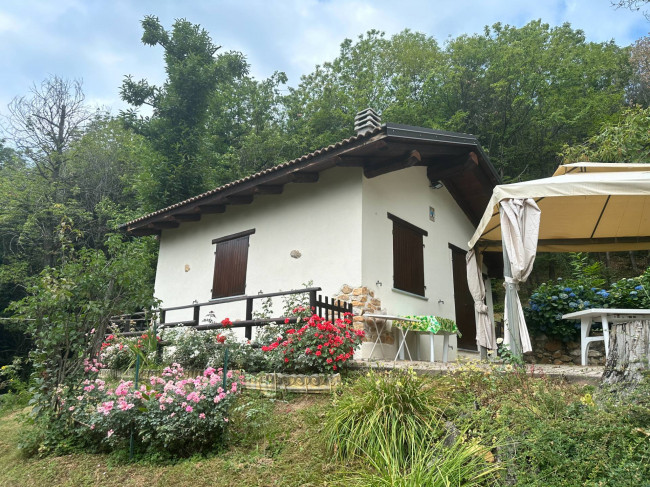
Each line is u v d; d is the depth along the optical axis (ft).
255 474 12.22
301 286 25.85
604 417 10.06
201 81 58.90
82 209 60.39
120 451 14.64
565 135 60.03
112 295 18.85
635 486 8.23
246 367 19.53
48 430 16.21
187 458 13.78
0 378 40.45
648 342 11.88
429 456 10.68
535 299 29.81
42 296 17.12
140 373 22.45
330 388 16.34
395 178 27.89
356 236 24.21
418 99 71.46
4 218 58.44
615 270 58.08
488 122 63.52
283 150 66.49
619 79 73.05
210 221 33.27
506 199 18.84
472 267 24.77
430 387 13.66
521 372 14.20
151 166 54.24
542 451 9.53
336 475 11.29
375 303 24.02
